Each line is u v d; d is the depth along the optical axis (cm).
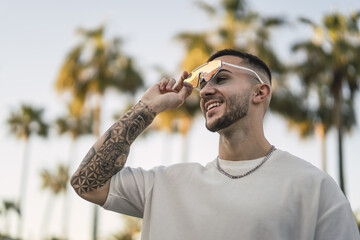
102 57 2520
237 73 184
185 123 2294
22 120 3562
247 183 170
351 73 1991
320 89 2133
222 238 161
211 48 2144
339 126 2030
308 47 2003
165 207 179
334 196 163
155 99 200
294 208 161
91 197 188
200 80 190
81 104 2614
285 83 2219
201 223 167
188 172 184
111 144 188
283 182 166
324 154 2397
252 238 157
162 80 208
